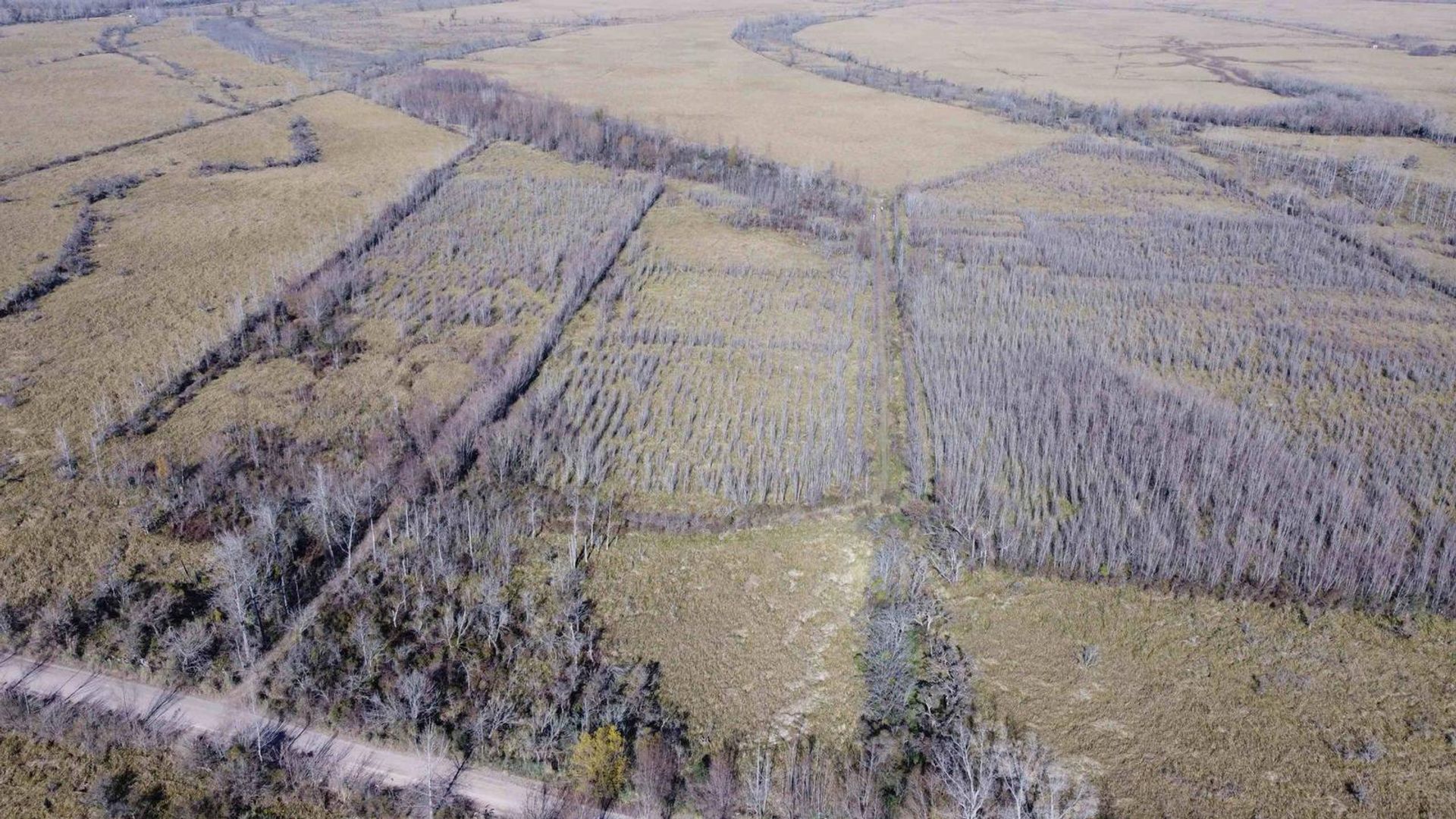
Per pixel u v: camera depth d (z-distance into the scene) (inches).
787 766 1432.1
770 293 3019.2
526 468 2047.2
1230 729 1515.7
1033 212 3809.1
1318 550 1801.2
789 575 1814.7
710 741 1477.6
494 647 1588.3
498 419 2230.6
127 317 2615.7
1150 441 2138.3
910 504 2005.4
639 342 2664.9
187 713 1430.9
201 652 1514.5
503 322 2721.5
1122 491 1974.7
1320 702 1561.3
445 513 1877.5
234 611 1550.2
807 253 3385.8
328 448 2071.9
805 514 1964.8
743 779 1401.3
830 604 1755.7
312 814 1307.8
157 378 2300.7
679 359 2583.7
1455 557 1771.7
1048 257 3260.3
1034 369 2464.3
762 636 1676.9
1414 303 2965.1
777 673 1606.8
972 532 1862.7
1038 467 2055.9
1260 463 2022.6
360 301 2787.9
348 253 3100.4
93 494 1870.1
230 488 1893.5
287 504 1859.0
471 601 1684.3
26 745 1368.1
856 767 1443.2
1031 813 1360.7
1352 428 2255.2
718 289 3046.3
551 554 1818.4
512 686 1528.1
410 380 2374.5
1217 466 2026.3
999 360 2529.5
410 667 1537.9
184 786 1325.0
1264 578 1772.9
